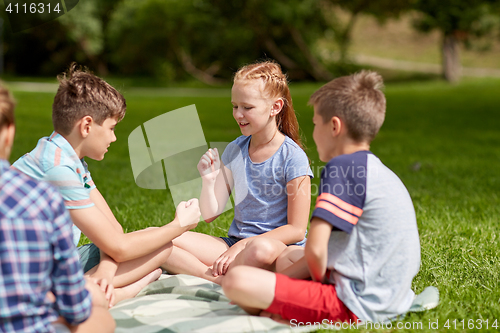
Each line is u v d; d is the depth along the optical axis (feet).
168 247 7.17
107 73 92.38
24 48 91.66
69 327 5.09
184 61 83.92
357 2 78.69
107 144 6.81
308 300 5.70
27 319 4.52
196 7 78.38
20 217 4.37
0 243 4.30
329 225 5.57
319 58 85.25
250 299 5.75
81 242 9.55
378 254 5.73
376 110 5.96
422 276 7.97
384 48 106.22
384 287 5.75
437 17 76.95
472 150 24.30
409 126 34.45
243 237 7.65
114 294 6.40
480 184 16.21
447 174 17.89
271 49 82.94
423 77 83.30
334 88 6.07
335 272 5.90
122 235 6.56
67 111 6.43
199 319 5.80
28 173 6.38
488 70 91.45
